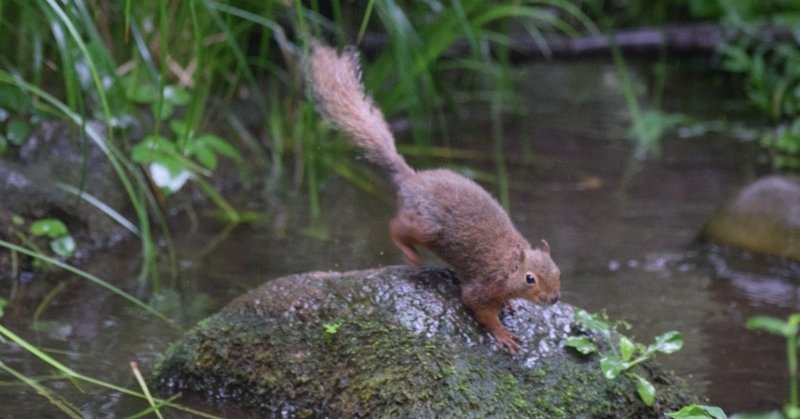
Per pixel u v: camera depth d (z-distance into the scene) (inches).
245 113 554.3
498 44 666.2
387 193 494.6
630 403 275.0
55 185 421.7
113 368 311.4
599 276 402.9
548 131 604.1
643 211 482.0
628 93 619.5
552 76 722.8
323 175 509.7
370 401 269.4
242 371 291.0
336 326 284.0
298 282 300.4
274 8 539.8
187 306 362.3
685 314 370.9
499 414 265.3
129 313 355.6
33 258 392.5
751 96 656.4
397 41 484.4
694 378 320.8
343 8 589.3
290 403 282.5
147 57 427.8
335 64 324.8
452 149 560.4
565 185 515.5
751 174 542.0
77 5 408.8
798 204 436.5
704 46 712.4
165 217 446.3
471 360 274.7
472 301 279.9
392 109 538.9
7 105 444.5
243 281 384.8
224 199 478.3
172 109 487.8
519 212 472.4
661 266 417.1
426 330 279.6
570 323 290.2
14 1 446.6
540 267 271.1
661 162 558.6
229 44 487.5
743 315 372.8
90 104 470.3
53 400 288.5
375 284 293.0
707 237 445.7
